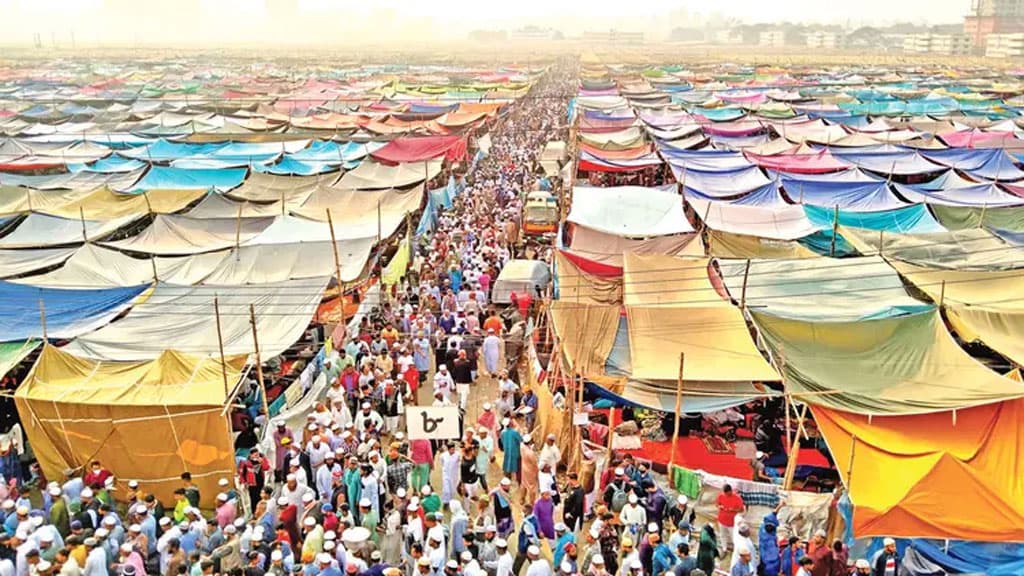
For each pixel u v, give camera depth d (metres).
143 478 15.00
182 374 15.49
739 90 76.62
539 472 14.59
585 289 20.48
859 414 14.55
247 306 18.83
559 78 123.19
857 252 22.69
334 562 11.59
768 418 17.06
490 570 11.96
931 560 12.46
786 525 13.48
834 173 32.28
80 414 14.80
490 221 32.28
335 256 20.69
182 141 42.34
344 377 18.02
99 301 19.28
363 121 53.00
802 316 17.45
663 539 13.68
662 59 167.25
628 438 16.20
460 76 102.62
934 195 28.42
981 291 18.81
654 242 23.64
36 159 36.91
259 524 13.04
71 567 11.46
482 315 22.72
